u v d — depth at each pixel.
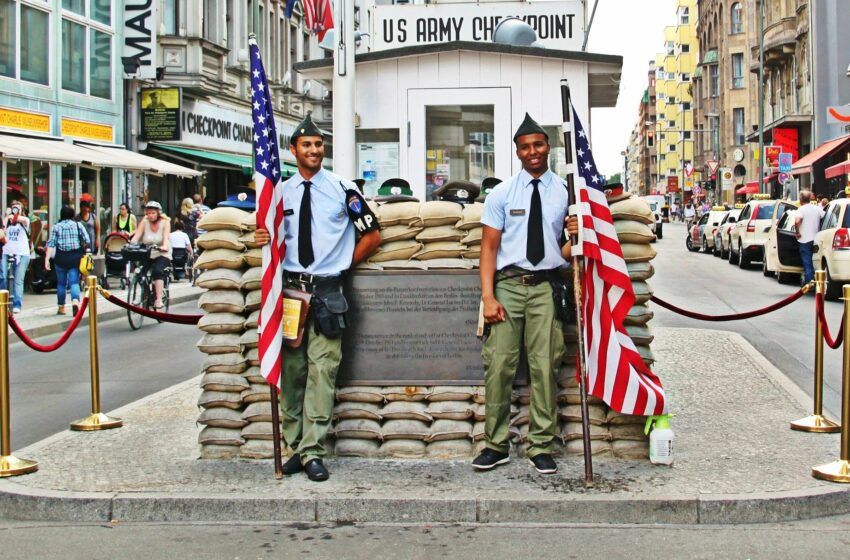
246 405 6.71
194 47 28.67
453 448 6.59
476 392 6.61
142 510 5.70
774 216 24.39
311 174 6.38
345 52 10.02
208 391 6.69
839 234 18.39
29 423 8.55
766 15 52.25
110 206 26.02
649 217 6.57
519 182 6.20
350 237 6.45
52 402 9.54
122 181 26.50
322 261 6.29
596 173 6.14
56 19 23.77
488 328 6.23
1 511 5.82
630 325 6.64
